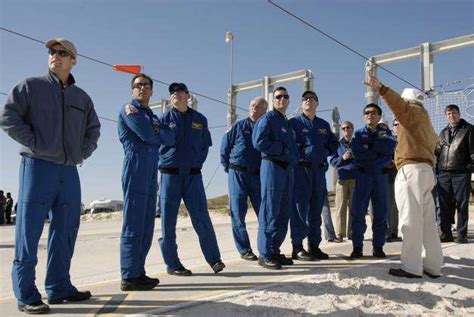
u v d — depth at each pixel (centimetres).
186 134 459
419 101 479
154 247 796
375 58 1172
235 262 529
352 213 558
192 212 460
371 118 556
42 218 333
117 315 319
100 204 3073
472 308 394
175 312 328
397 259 536
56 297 350
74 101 352
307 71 1375
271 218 490
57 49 345
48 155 334
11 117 321
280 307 349
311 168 541
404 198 460
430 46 1113
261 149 481
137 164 397
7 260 715
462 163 662
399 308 375
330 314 342
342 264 509
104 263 637
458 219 669
